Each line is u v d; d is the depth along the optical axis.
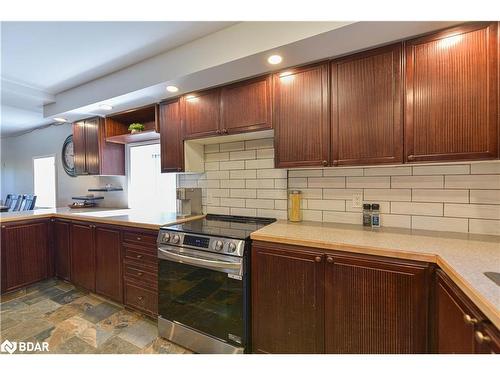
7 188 5.71
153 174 3.13
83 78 2.39
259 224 1.96
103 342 1.78
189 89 2.09
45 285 2.73
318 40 1.39
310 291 1.37
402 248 1.19
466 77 1.23
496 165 1.44
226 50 1.64
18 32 1.64
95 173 3.03
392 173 1.72
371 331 1.23
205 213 2.48
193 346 1.68
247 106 1.88
